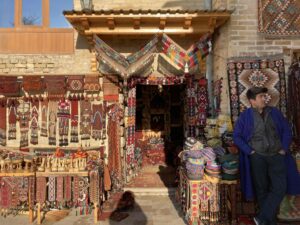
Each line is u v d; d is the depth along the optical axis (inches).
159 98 353.4
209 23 226.8
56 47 263.9
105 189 235.5
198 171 188.1
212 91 258.7
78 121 261.6
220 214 187.5
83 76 254.7
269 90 218.1
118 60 228.2
